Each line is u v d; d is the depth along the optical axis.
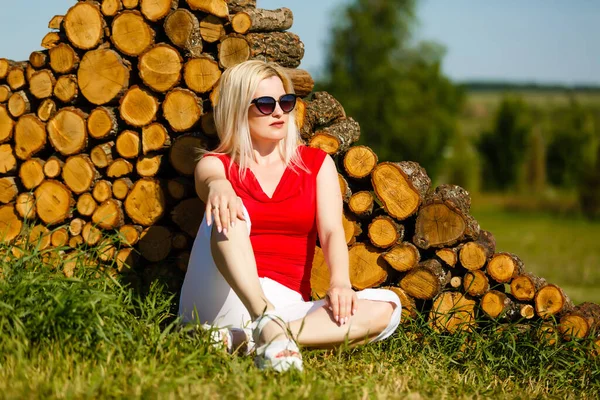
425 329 3.92
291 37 4.48
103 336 2.99
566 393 3.50
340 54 29.77
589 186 26.72
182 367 2.90
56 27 4.35
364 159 4.13
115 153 4.26
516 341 3.92
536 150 34.81
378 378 3.21
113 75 4.14
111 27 4.14
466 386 3.34
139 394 2.65
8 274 3.40
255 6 4.45
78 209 4.27
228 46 4.08
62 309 3.06
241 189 3.46
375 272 4.20
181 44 4.04
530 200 29.41
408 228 4.28
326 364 3.24
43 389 2.66
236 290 3.15
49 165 4.29
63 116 4.22
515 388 3.44
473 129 63.50
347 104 29.14
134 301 3.92
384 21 29.98
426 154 29.75
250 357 3.09
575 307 4.24
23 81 4.39
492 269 4.14
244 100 3.46
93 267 3.77
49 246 4.31
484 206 30.20
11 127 4.41
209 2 4.02
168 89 4.08
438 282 4.09
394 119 29.23
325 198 3.50
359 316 3.21
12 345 2.95
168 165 4.22
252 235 3.47
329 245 3.42
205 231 3.40
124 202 4.21
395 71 29.66
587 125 37.06
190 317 3.49
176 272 4.25
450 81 31.59
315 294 4.19
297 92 4.37
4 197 4.45
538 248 16.08
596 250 15.74
